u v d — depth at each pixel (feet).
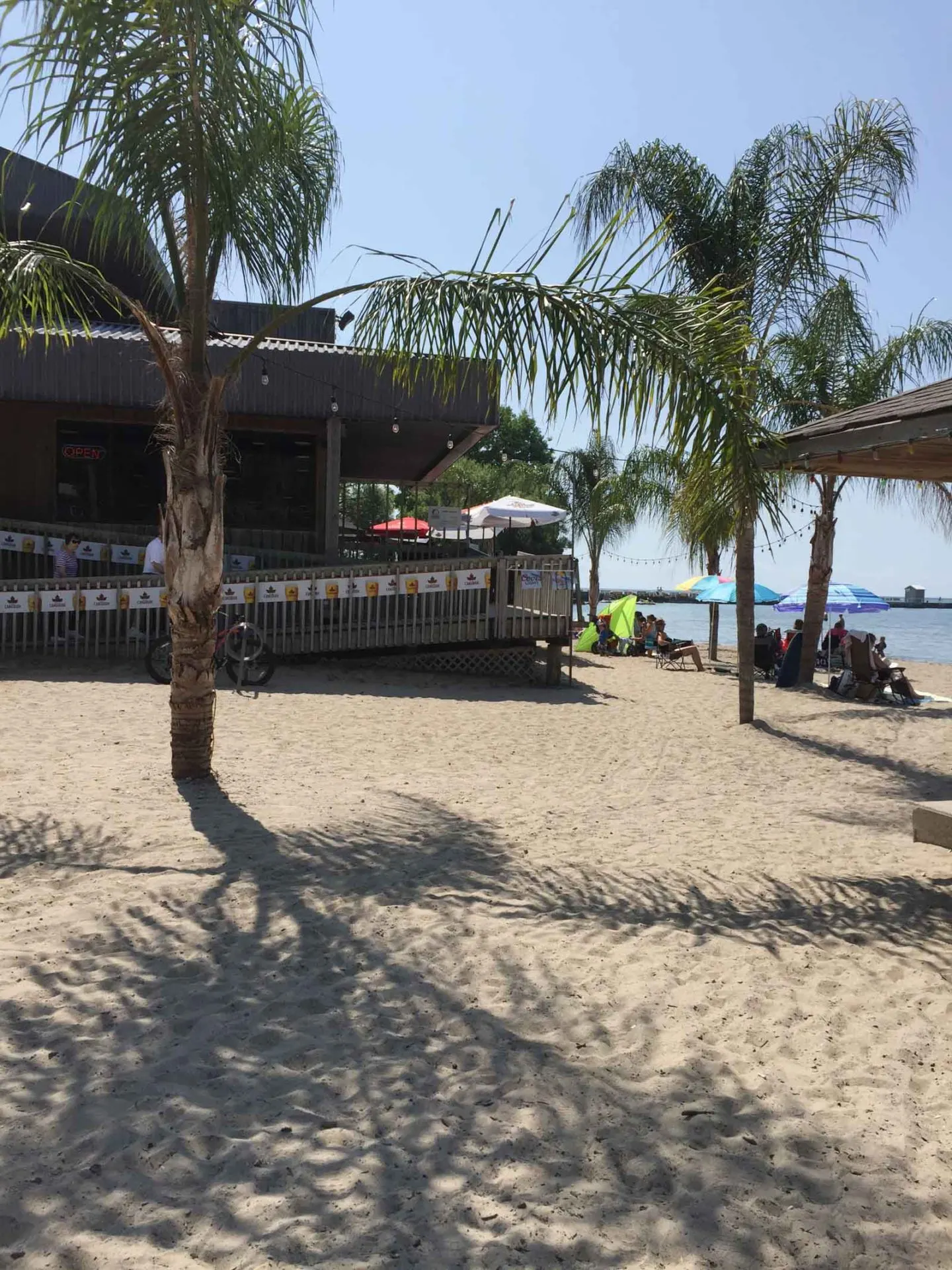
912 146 42.24
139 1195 8.52
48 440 59.21
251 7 20.04
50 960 13.67
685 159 44.68
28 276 23.45
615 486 100.17
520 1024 12.46
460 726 38.63
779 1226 8.45
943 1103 10.76
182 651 24.77
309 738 33.50
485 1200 8.70
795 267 44.04
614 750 35.73
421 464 83.15
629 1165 9.32
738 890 18.54
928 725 42.47
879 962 14.99
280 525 63.87
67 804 22.04
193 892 16.79
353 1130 9.78
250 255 27.17
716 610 85.10
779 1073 11.36
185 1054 11.20
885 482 55.42
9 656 47.50
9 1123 9.59
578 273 22.12
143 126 21.03
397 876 18.22
